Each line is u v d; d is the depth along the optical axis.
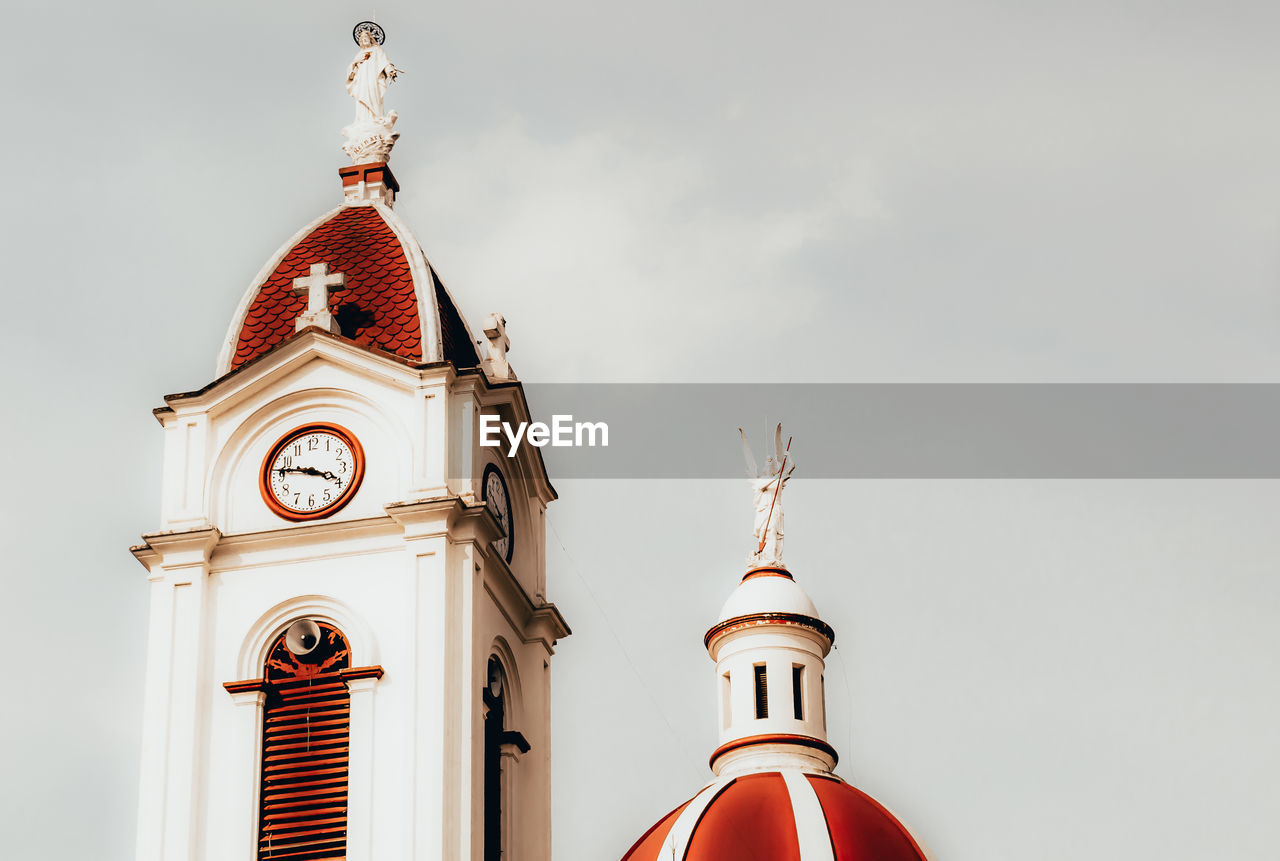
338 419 55.50
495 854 53.88
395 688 52.16
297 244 59.19
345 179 61.56
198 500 54.69
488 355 58.25
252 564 54.19
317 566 53.84
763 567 58.88
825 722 56.94
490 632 54.97
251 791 51.66
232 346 57.25
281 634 53.47
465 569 53.22
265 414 55.66
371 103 62.75
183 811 51.31
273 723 52.50
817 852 50.97
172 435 55.66
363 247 58.72
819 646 57.31
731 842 51.69
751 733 55.81
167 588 53.84
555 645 59.06
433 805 50.44
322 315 56.47
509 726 56.31
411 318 56.72
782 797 52.84
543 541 59.41
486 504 54.03
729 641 57.31
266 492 54.91
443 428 54.53
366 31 63.97
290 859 50.84
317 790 51.53
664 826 53.88
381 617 53.03
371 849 50.44
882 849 51.47
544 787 56.25
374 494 54.47
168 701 52.56
